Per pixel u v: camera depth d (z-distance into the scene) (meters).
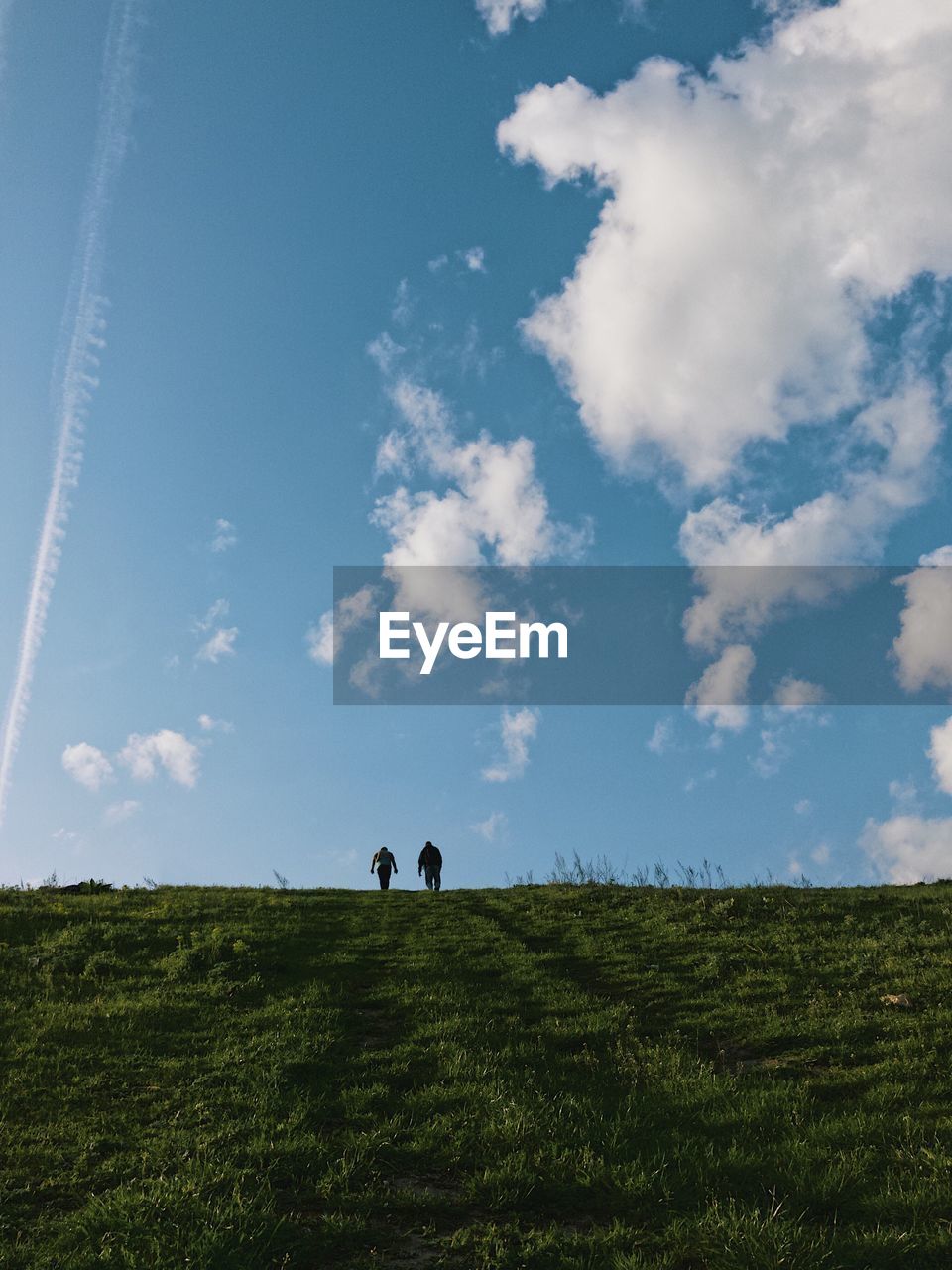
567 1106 10.77
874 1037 13.35
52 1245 7.70
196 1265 7.23
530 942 21.39
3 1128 10.45
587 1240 7.84
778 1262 7.13
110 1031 14.18
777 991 15.93
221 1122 10.55
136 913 23.97
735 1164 9.14
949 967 16.44
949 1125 9.95
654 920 22.47
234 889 31.14
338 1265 7.61
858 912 22.22
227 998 16.28
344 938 21.81
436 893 30.25
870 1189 8.61
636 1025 14.74
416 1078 12.25
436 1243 7.98
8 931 21.41
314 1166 9.41
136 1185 8.79
